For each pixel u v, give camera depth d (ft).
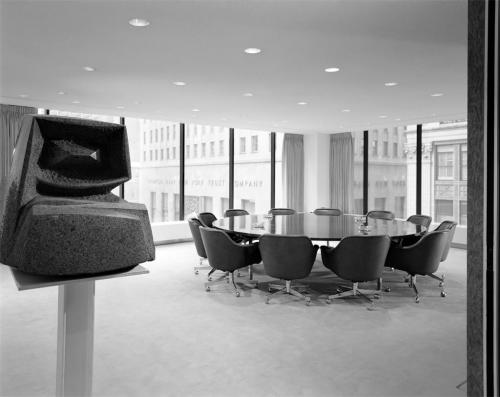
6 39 11.21
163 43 11.41
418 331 11.90
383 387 8.64
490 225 4.65
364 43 11.28
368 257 13.50
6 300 14.61
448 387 8.65
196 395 8.31
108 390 8.49
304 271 13.83
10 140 21.70
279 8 9.06
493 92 4.59
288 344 10.91
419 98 18.93
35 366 9.53
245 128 29.96
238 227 17.40
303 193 33.76
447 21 9.77
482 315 4.82
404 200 29.53
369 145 31.58
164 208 28.60
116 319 12.78
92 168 3.84
